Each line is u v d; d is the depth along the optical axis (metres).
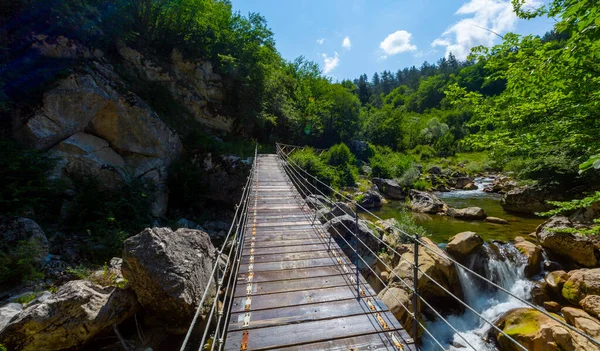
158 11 16.33
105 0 13.26
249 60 20.16
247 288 4.14
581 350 4.67
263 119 21.50
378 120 42.50
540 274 8.02
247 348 2.96
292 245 5.79
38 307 4.04
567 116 5.12
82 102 10.48
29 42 9.64
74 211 8.70
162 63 16.66
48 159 8.42
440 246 9.66
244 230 6.66
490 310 7.01
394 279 6.71
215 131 19.19
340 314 3.52
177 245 5.18
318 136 30.12
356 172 23.23
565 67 4.50
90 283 4.84
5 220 6.39
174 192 13.83
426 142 44.47
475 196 20.02
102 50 13.37
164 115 15.30
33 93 9.39
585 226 8.77
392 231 9.73
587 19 3.11
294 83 31.59
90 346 4.47
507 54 5.77
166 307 4.67
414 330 2.98
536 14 4.97
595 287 6.20
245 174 14.88
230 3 21.95
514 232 11.22
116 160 11.58
